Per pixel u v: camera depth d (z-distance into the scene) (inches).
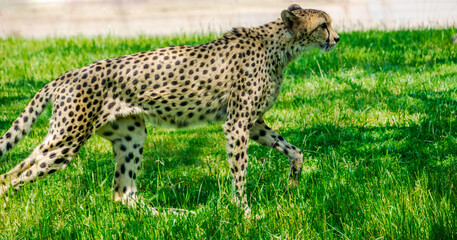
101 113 409.1
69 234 386.9
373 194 410.0
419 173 447.8
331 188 422.6
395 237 360.8
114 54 928.3
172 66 415.8
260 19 1609.3
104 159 550.0
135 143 442.9
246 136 425.4
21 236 389.4
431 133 546.3
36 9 2140.7
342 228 383.9
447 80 678.5
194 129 632.4
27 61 900.0
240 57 420.8
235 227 383.2
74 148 406.9
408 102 624.4
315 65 796.0
